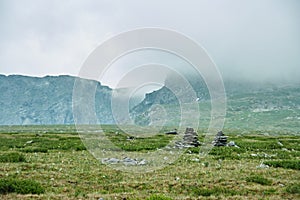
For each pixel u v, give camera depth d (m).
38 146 36.59
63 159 26.08
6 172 19.91
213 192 16.30
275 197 15.55
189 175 20.19
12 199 14.58
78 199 14.85
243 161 26.08
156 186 17.62
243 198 15.29
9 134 60.22
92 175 19.98
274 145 40.81
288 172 21.05
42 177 18.91
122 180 19.03
